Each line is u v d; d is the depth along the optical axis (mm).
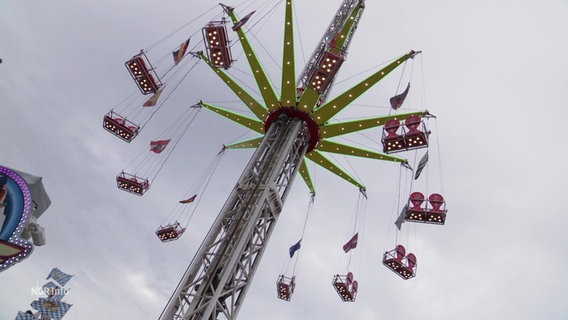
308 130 24609
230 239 17891
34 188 17609
